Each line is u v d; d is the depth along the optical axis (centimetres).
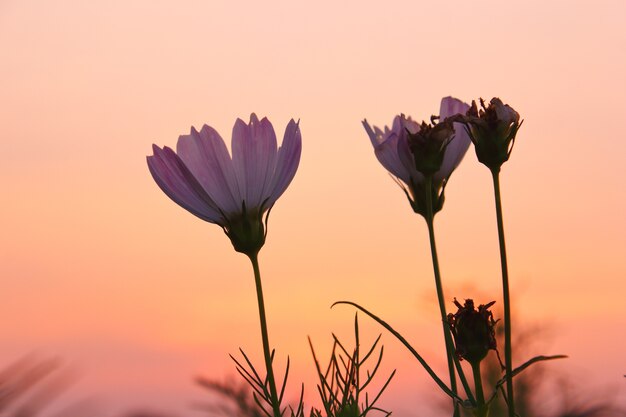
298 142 79
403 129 84
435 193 85
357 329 79
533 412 79
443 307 77
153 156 79
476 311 73
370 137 88
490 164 75
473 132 75
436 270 77
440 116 85
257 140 79
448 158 85
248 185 78
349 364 79
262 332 72
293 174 78
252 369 76
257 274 73
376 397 78
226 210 78
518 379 82
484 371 84
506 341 71
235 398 78
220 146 79
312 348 78
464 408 72
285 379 75
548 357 70
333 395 78
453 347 73
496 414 79
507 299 71
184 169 79
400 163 85
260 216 78
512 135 75
